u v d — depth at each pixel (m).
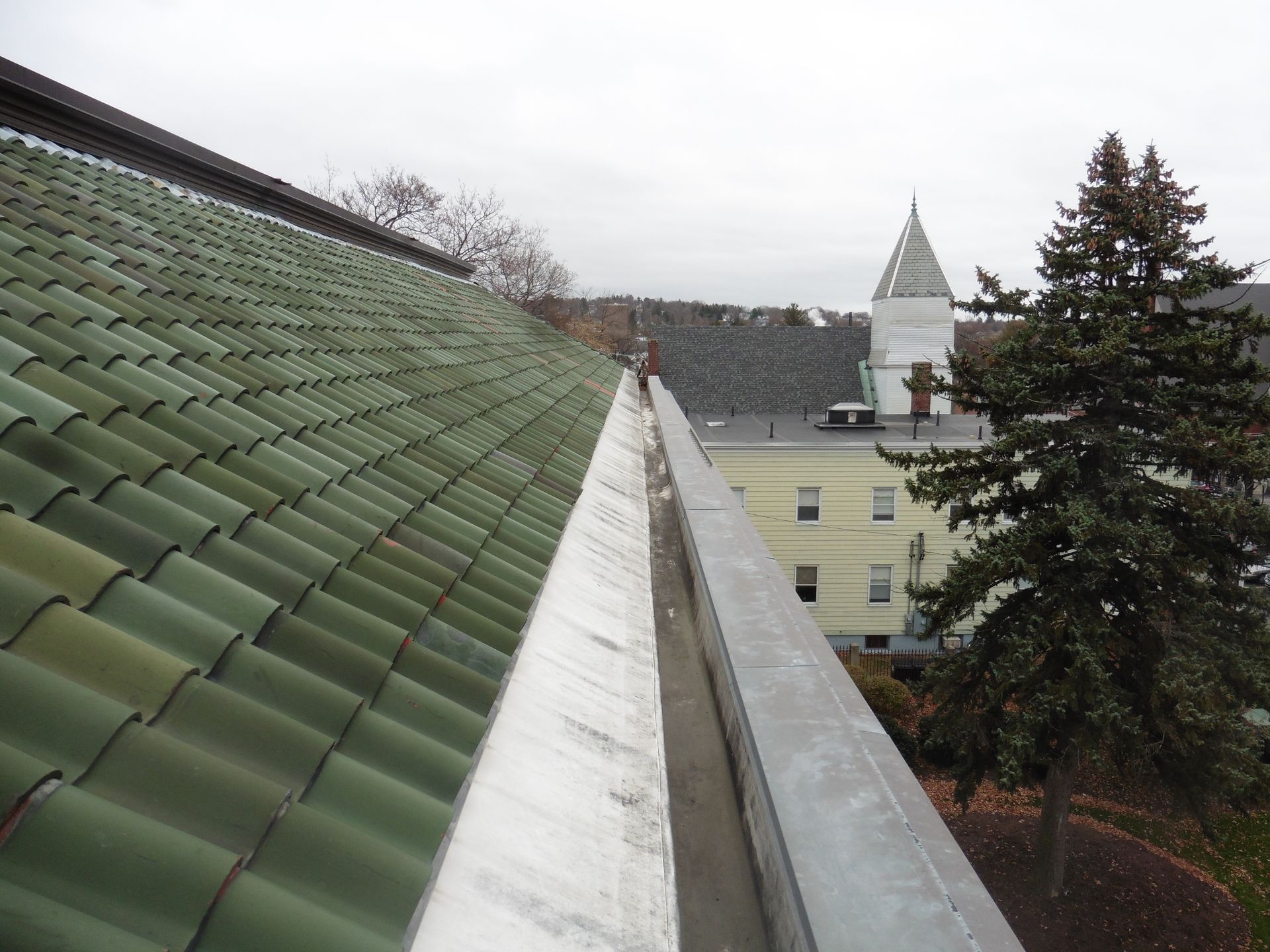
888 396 36.81
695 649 4.74
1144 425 13.91
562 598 4.27
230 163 10.25
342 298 8.82
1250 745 12.91
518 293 56.59
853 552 26.78
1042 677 13.74
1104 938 13.48
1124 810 17.66
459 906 1.94
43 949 1.28
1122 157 13.87
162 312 4.54
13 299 3.41
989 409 15.41
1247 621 14.19
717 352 39.34
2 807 1.46
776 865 2.22
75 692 1.75
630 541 6.21
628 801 2.85
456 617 3.19
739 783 3.05
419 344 8.88
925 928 1.71
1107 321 13.47
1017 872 15.10
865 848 2.01
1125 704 12.97
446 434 5.98
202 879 1.52
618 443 10.37
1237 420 13.27
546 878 2.23
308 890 1.68
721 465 26.67
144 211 7.09
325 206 13.00
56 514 2.35
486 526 4.49
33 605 1.93
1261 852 16.23
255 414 4.00
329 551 3.10
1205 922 13.92
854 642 27.00
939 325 36.34
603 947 2.11
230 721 1.97
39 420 2.70
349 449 4.40
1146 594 13.27
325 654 2.44
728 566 4.54
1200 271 13.24
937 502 15.28
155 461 2.85
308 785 1.95
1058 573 13.54
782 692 2.92
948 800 17.94
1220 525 13.14
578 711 3.23
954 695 15.17
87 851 1.47
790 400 38.12
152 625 2.14
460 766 2.29
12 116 6.98
